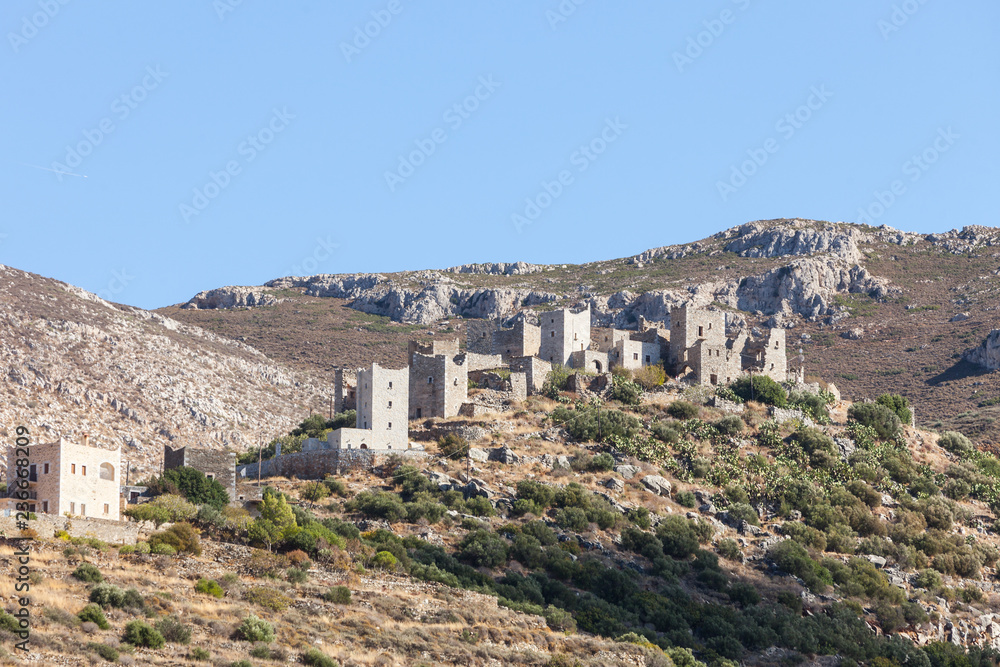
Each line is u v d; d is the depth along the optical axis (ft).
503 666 592.60
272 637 543.80
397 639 585.63
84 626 499.92
